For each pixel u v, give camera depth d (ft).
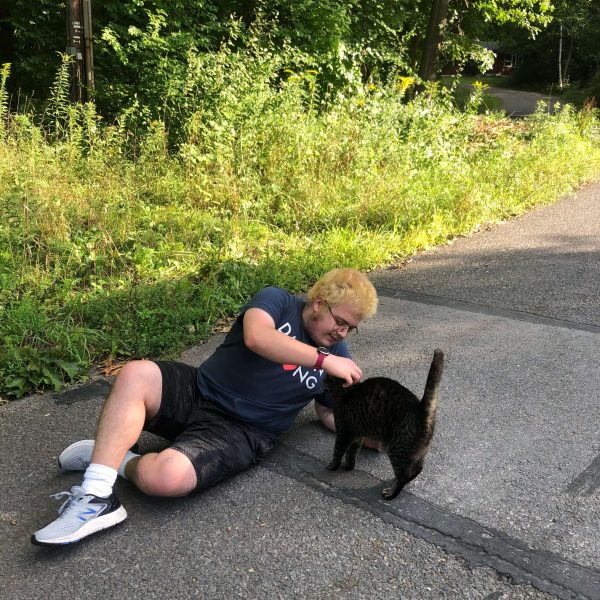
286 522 8.92
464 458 10.27
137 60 31.96
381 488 9.62
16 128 23.80
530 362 13.56
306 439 11.02
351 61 39.63
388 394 9.09
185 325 15.53
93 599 7.66
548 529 8.63
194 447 9.09
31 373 13.07
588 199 28.99
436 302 17.31
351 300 9.33
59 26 35.29
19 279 16.83
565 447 10.51
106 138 25.66
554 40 159.33
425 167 29.73
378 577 7.89
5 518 9.11
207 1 36.01
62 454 9.97
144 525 8.88
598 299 17.03
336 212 23.48
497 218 25.48
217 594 7.69
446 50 60.90
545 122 38.96
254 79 29.37
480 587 7.70
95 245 19.27
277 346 9.00
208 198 23.13
